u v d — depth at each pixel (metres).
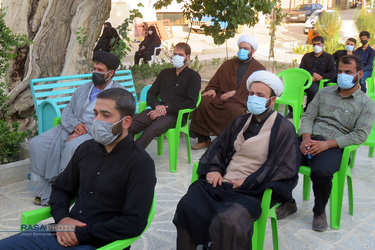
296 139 3.22
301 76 7.27
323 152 3.91
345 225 4.04
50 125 4.86
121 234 2.37
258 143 3.20
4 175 4.68
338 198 3.93
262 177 3.09
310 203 4.51
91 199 2.51
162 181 4.98
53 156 4.22
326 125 4.19
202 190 3.08
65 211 2.56
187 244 2.98
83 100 4.47
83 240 2.39
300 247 3.63
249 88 3.32
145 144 5.01
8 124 5.85
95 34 6.40
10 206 4.22
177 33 21.58
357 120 4.04
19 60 6.08
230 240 2.75
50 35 6.07
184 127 5.41
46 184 4.25
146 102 5.68
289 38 22.89
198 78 5.45
